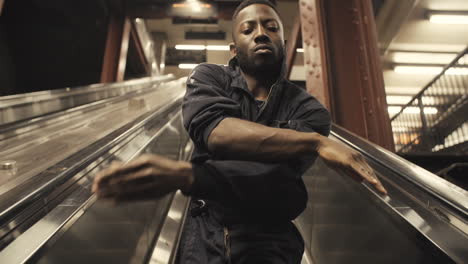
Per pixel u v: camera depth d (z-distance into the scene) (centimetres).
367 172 84
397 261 151
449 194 153
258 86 119
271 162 88
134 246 217
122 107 639
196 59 2195
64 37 1292
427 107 796
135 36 1558
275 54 115
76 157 218
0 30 1166
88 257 148
